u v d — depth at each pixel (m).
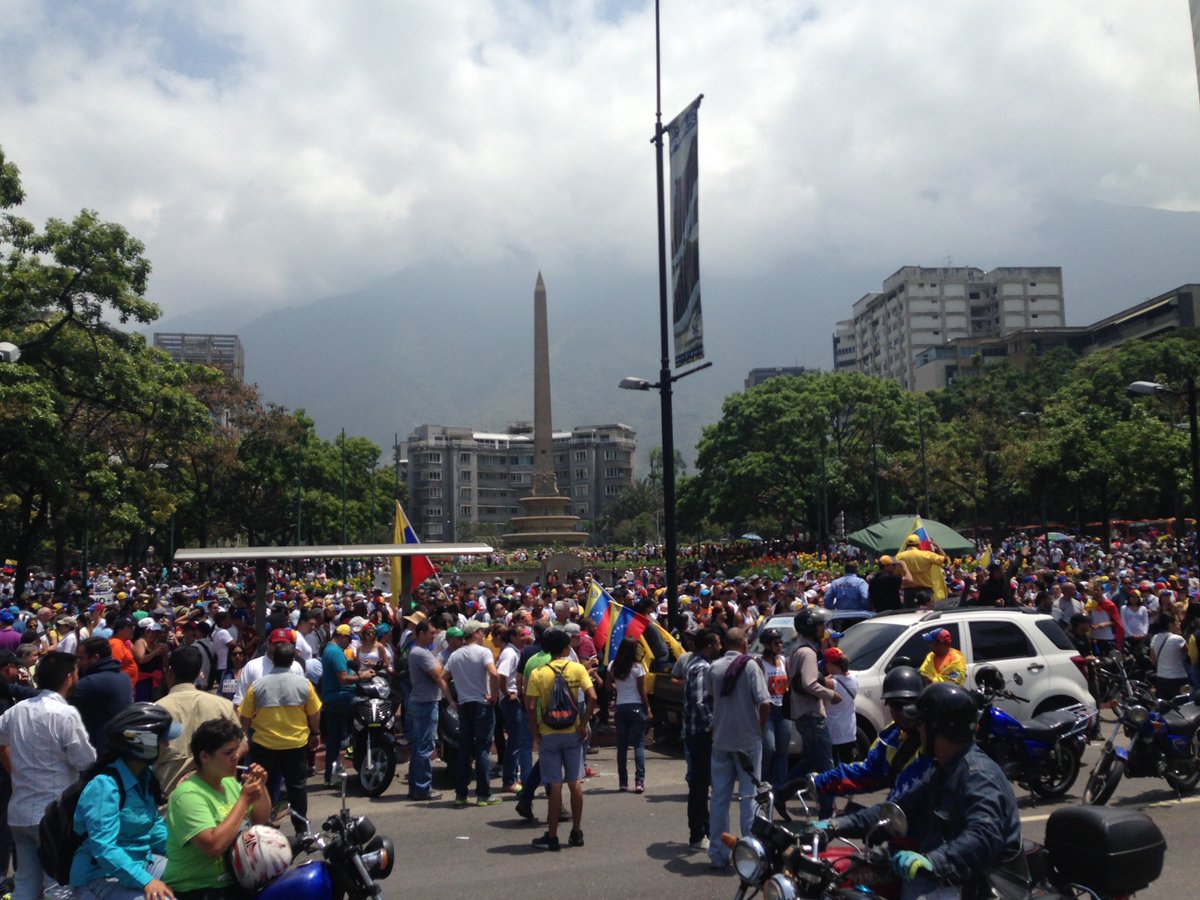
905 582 17.09
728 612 16.31
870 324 164.75
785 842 4.64
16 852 6.76
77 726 6.84
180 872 4.94
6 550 37.41
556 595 24.41
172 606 26.52
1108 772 8.77
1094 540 58.69
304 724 9.40
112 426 37.69
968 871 4.18
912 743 5.22
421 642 11.77
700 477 71.88
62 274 28.61
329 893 4.86
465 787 11.23
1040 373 101.50
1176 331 92.19
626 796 11.52
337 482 77.00
